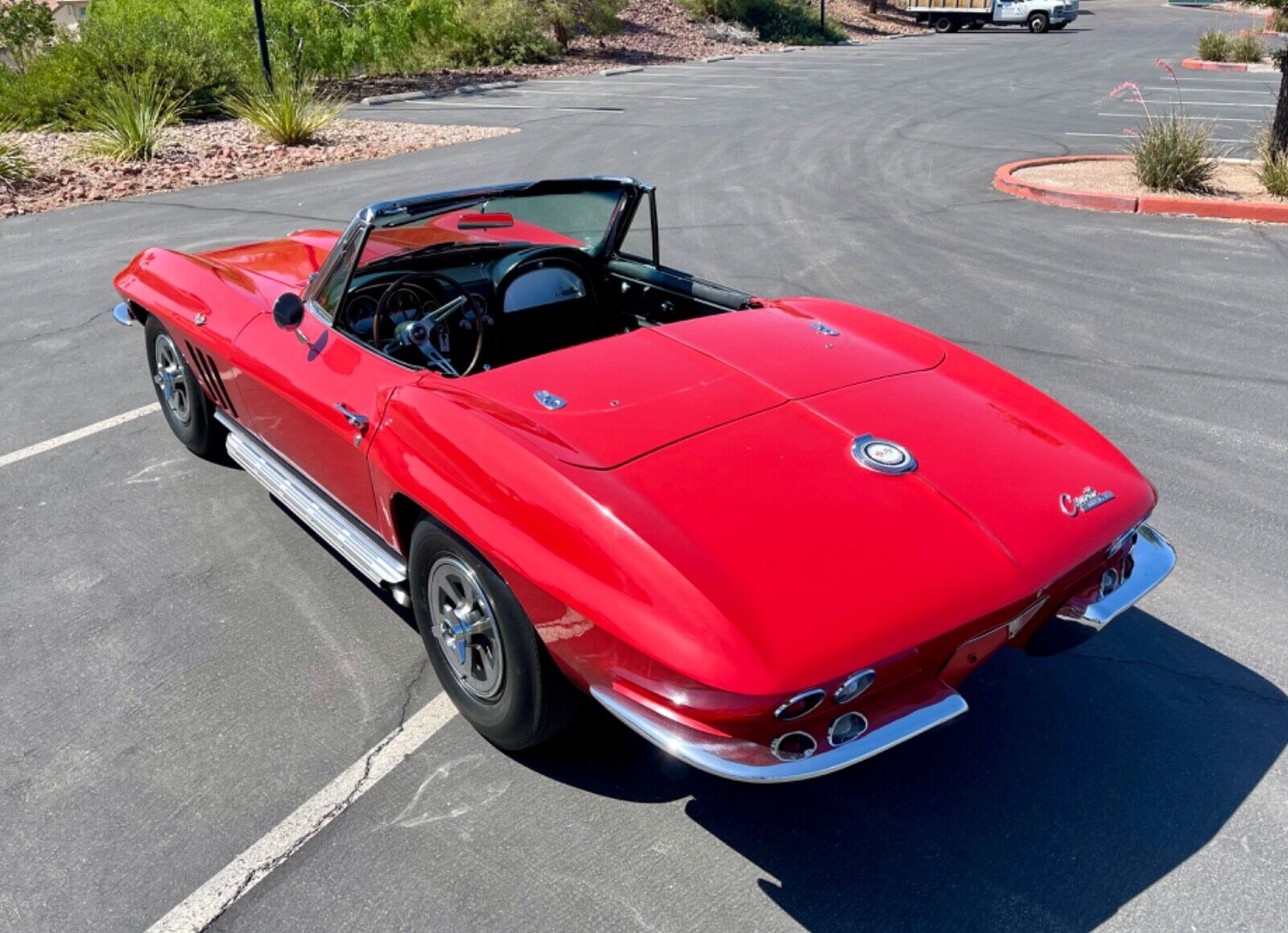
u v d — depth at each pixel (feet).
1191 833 9.27
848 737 7.99
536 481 8.77
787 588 7.86
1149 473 15.85
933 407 10.23
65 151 44.29
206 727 10.70
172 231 32.17
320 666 11.67
